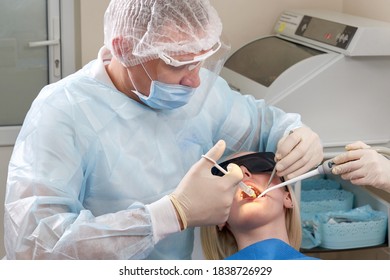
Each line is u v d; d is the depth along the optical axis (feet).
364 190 8.57
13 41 9.94
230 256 5.67
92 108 5.27
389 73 8.42
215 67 5.57
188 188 4.88
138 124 5.41
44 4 9.93
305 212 8.36
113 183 5.28
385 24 8.45
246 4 10.19
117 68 5.42
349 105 8.36
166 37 4.90
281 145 5.68
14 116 10.18
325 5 10.47
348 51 8.10
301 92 8.17
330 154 7.89
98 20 9.61
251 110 6.28
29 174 4.89
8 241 4.94
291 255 5.61
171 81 4.99
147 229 4.77
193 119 5.71
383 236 8.09
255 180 5.72
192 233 5.84
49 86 5.48
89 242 4.71
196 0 5.03
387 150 5.83
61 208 4.92
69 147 5.05
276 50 9.39
